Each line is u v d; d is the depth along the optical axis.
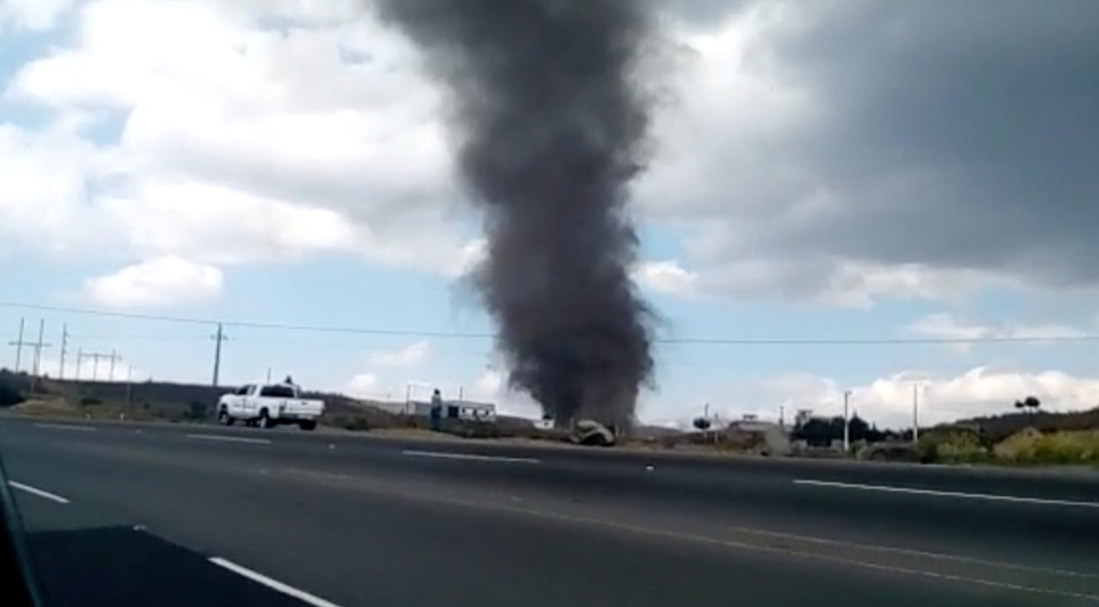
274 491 21.86
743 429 49.12
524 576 13.19
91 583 12.50
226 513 18.50
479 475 25.33
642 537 16.25
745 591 12.36
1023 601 12.01
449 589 12.41
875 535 16.44
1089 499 19.67
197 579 12.81
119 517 17.80
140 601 11.61
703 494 21.31
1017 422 44.44
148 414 66.88
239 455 29.95
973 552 15.06
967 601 11.97
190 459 28.44
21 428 39.56
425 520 17.95
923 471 25.72
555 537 16.23
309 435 40.06
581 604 11.67
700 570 13.62
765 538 16.20
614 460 29.31
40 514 17.97
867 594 12.26
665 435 47.22
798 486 22.08
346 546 15.29
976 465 30.38
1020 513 17.97
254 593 12.07
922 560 14.41
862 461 31.47
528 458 29.80
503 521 17.92
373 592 12.21
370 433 45.75
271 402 54.34
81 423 44.97
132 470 25.36
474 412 67.06
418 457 29.88
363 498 20.89
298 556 14.45
